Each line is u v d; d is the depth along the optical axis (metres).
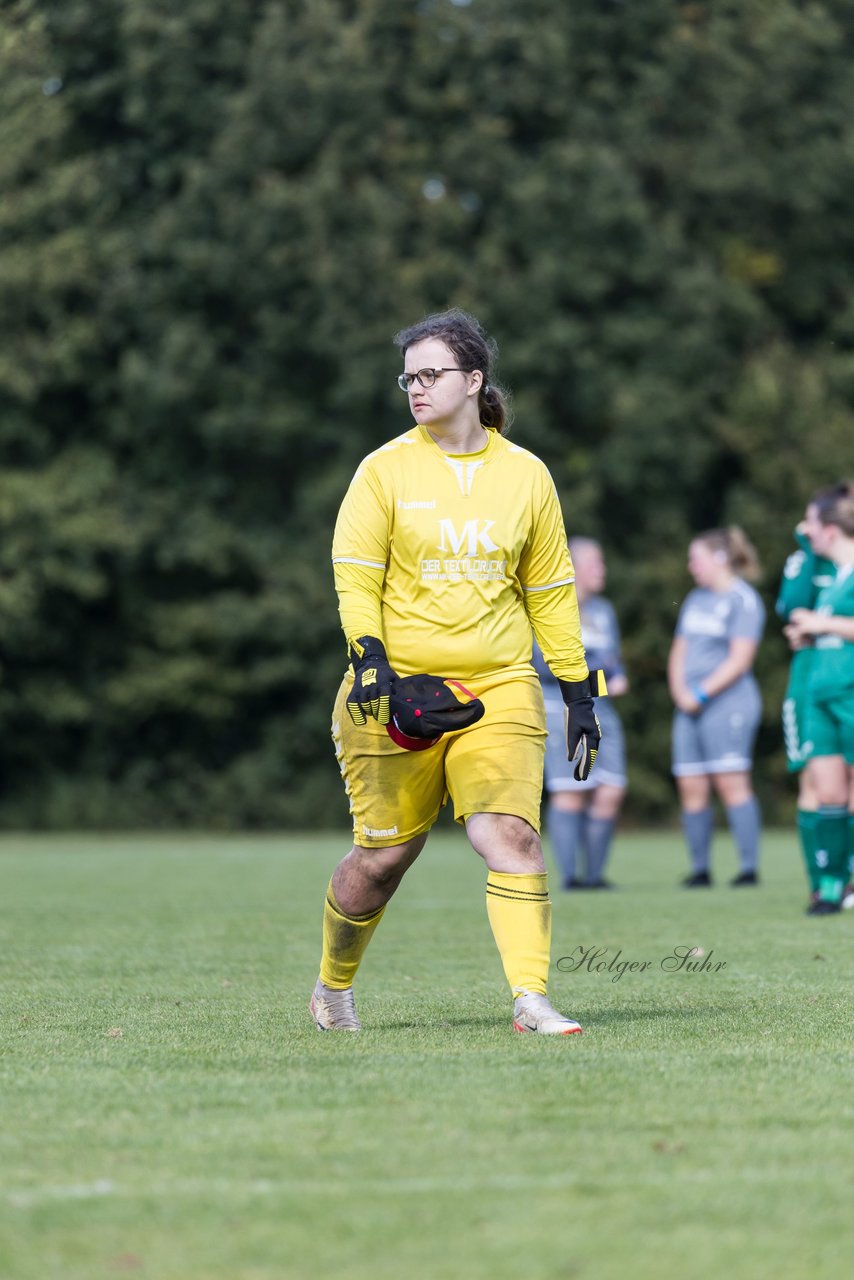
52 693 100.44
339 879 17.50
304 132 98.19
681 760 44.97
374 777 17.00
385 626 17.12
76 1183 10.95
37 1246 9.63
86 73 100.00
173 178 100.88
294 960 26.22
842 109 103.50
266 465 103.50
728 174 100.81
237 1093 13.81
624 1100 13.41
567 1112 12.96
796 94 103.38
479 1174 11.09
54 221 96.56
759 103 102.25
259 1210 10.28
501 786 17.02
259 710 105.62
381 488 17.00
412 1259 9.32
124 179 100.06
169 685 100.69
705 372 100.75
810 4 103.25
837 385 103.81
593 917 33.31
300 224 96.56
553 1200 10.45
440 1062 15.24
